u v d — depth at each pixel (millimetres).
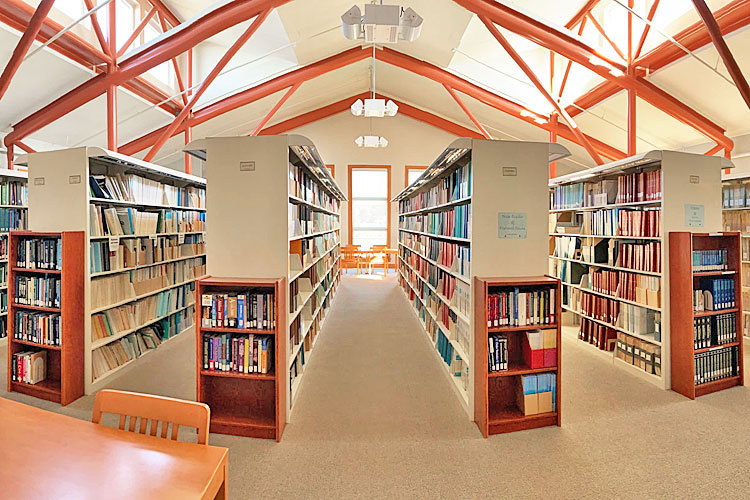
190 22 5211
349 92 12148
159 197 4910
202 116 8414
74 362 3490
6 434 1390
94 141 7910
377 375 4160
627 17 6293
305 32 6777
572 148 10656
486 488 2322
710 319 3730
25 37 4035
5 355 4691
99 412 1530
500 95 8922
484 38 7625
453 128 12516
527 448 2752
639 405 3422
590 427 3041
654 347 3928
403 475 2449
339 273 10938
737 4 4637
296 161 4398
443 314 4559
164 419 1473
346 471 2490
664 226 3791
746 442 2814
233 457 2645
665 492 2279
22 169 6520
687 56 5539
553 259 5988
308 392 3723
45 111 5984
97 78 5613
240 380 3119
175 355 4629
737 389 3766
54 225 3707
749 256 5312
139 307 4480
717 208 3982
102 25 5871
